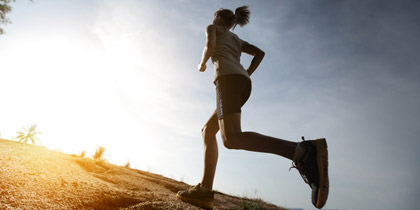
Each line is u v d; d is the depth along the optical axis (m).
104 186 1.94
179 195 1.89
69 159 3.33
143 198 1.88
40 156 2.36
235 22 2.17
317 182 1.34
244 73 1.75
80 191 1.59
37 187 1.38
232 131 1.56
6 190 1.18
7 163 1.59
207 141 2.03
